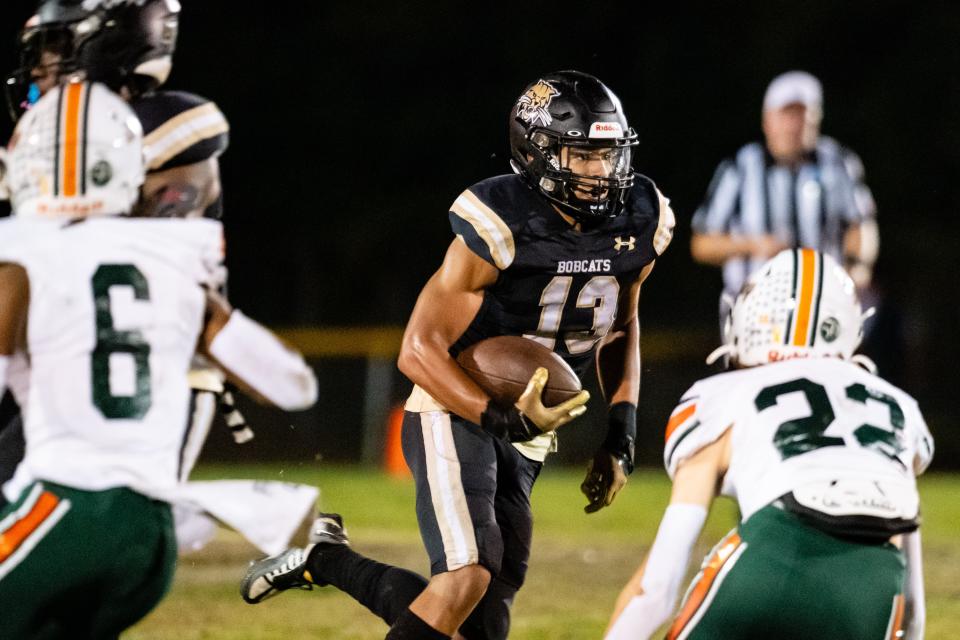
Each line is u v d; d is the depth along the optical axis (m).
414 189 47.41
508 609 10.72
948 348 44.44
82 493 8.04
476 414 9.84
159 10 11.49
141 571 8.12
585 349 10.80
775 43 45.91
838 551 8.39
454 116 47.09
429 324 10.13
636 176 10.77
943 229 46.03
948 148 45.97
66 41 11.34
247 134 46.69
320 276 47.12
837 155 17.98
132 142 8.70
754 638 8.38
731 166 18.11
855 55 46.19
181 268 8.48
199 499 8.25
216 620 13.81
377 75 47.31
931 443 9.14
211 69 46.56
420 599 9.91
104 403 8.16
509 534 10.75
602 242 10.32
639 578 8.53
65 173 8.47
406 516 23.03
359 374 35.53
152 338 8.31
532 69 46.75
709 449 8.84
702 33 46.16
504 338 10.08
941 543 19.94
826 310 9.13
